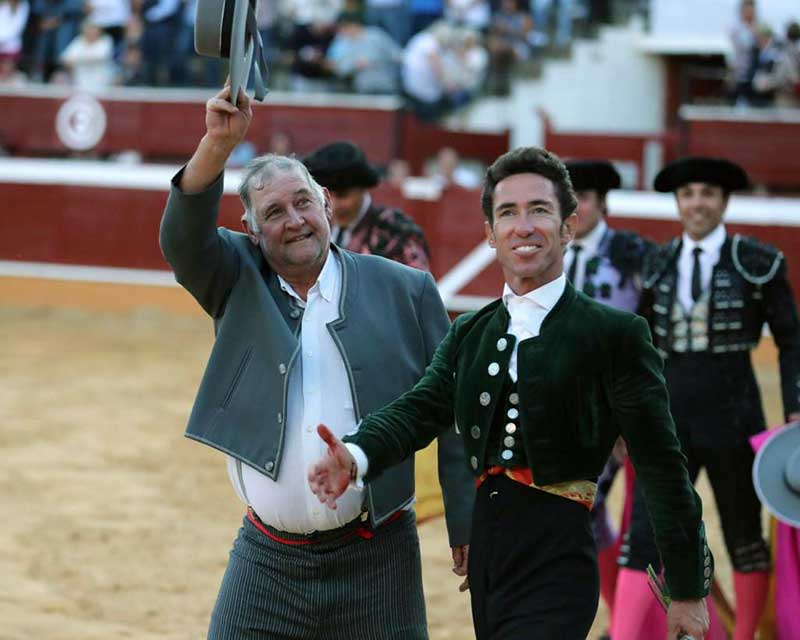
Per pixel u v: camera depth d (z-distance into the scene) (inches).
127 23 1831.9
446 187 1429.6
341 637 366.0
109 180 1578.5
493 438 327.0
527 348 321.7
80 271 1584.6
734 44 1708.9
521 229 319.9
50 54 1855.3
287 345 358.6
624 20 2033.7
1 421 1000.9
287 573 363.3
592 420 319.3
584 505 323.3
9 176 1600.6
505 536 322.7
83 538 709.9
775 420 1035.9
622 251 564.7
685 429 527.8
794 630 515.2
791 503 493.0
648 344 319.9
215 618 370.9
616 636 498.0
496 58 1918.1
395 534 369.7
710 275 529.0
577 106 1982.0
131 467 876.6
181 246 352.5
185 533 727.1
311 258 360.5
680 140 1590.8
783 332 524.7
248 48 344.8
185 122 1716.3
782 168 1553.9
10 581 632.4
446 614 599.5
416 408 338.0
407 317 376.8
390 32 1839.3
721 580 645.3
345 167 531.2
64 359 1269.7
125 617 589.3
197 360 1280.8
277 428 357.4
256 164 365.4
